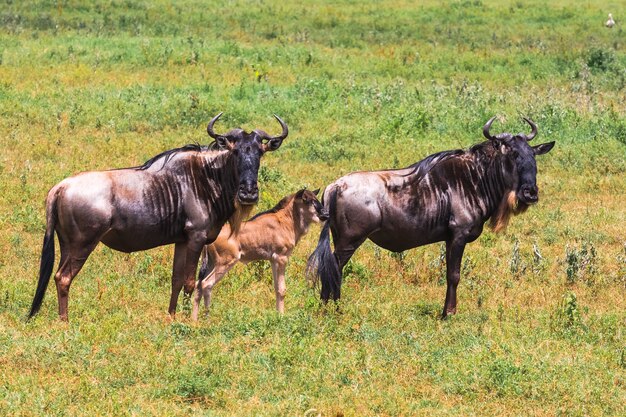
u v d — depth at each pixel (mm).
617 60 91375
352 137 62125
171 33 96625
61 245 32688
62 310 32312
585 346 32062
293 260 41375
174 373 27312
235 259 34531
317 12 109500
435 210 35156
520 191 35312
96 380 26906
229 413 25312
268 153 57969
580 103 72062
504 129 64500
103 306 34562
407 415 25891
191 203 32969
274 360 28969
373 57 89938
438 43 97438
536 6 116938
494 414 26297
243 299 36719
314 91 72562
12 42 86500
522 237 47031
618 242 46969
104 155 55438
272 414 25234
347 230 35000
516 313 35906
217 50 87812
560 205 52438
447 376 28500
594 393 27625
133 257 41000
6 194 47844
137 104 66625
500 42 99062
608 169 58969
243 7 110625
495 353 30219
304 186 51000
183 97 68812
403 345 31453
